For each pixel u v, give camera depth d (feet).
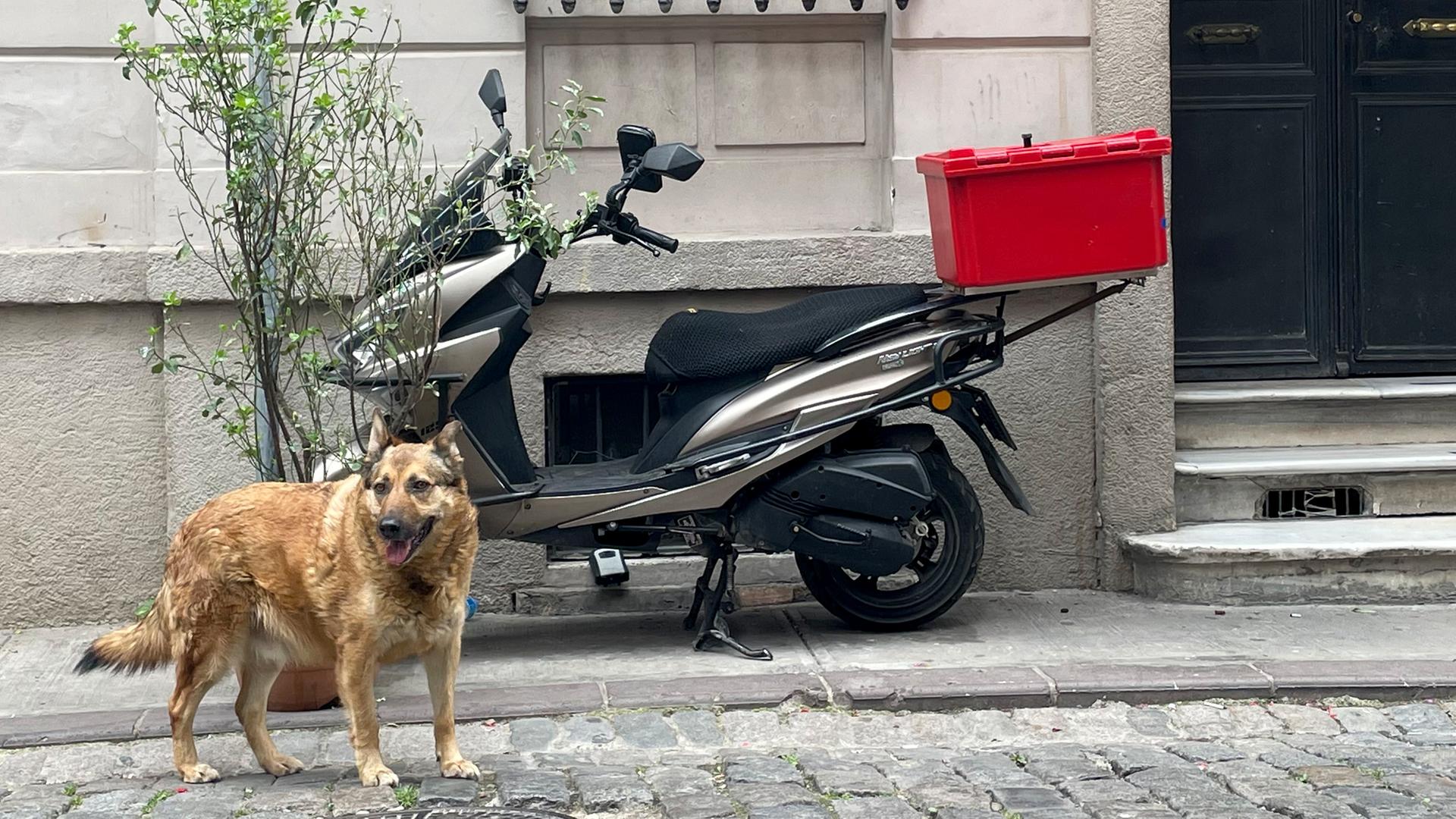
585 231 16.28
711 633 16.51
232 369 17.83
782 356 16.12
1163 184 15.89
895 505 16.21
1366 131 20.34
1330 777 13.37
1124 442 18.49
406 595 12.98
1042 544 18.69
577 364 18.25
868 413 16.11
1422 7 20.30
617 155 18.61
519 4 17.81
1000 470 16.65
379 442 13.01
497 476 16.05
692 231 18.67
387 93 15.80
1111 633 16.89
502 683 15.65
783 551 16.51
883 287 16.65
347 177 17.33
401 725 14.71
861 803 12.94
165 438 17.99
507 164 15.60
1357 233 20.36
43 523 17.94
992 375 18.56
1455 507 18.94
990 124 18.49
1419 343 20.45
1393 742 14.32
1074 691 15.11
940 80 18.42
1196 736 14.57
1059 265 15.79
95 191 17.83
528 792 13.12
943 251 16.16
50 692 15.79
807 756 14.02
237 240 15.60
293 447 16.11
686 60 18.57
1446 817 12.51
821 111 18.72
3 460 17.88
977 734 14.65
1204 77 20.16
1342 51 20.25
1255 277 20.34
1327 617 17.30
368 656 13.07
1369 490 18.90
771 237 18.28
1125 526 18.49
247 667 13.61
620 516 16.19
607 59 18.48
